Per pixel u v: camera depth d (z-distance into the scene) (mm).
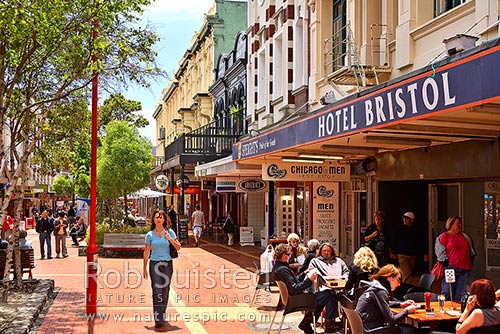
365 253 9031
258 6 27984
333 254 10484
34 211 45438
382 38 14680
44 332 9766
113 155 27438
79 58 12961
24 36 11445
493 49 6312
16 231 13336
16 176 12172
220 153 31062
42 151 19344
